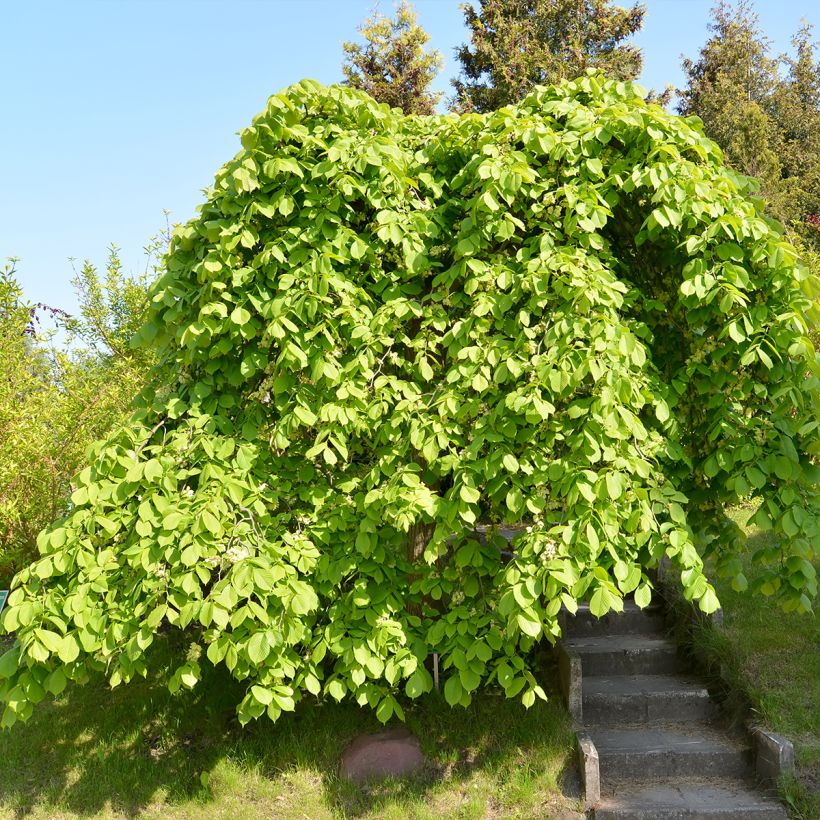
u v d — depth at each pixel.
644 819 3.41
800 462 3.21
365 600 3.22
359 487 3.44
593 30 15.00
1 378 5.83
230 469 3.22
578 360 2.93
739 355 3.24
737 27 20.14
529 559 2.91
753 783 3.69
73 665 3.12
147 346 3.73
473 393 3.33
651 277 3.85
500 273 3.27
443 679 4.36
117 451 3.20
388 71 15.29
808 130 18.94
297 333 3.22
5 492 5.57
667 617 4.90
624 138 3.46
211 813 3.57
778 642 4.42
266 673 3.02
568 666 4.04
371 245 3.51
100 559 3.08
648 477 3.28
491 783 3.65
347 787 3.63
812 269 6.17
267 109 3.36
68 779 3.83
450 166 3.85
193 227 3.54
